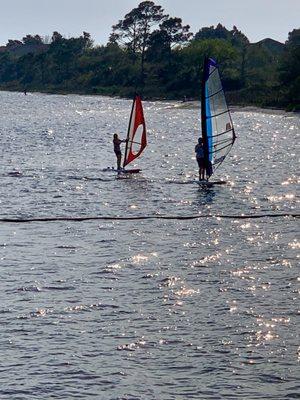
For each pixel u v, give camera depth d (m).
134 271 51.09
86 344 37.84
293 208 75.88
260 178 97.25
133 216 71.56
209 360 35.94
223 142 89.12
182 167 109.62
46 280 48.69
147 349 37.25
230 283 48.09
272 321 40.91
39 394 32.56
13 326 40.19
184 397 32.34
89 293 45.94
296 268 51.81
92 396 32.44
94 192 85.38
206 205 77.31
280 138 163.62
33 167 108.94
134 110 99.31
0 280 48.56
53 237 61.97
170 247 58.47
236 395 32.50
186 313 42.31
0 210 74.12
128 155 101.50
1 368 35.03
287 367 35.09
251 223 68.19
